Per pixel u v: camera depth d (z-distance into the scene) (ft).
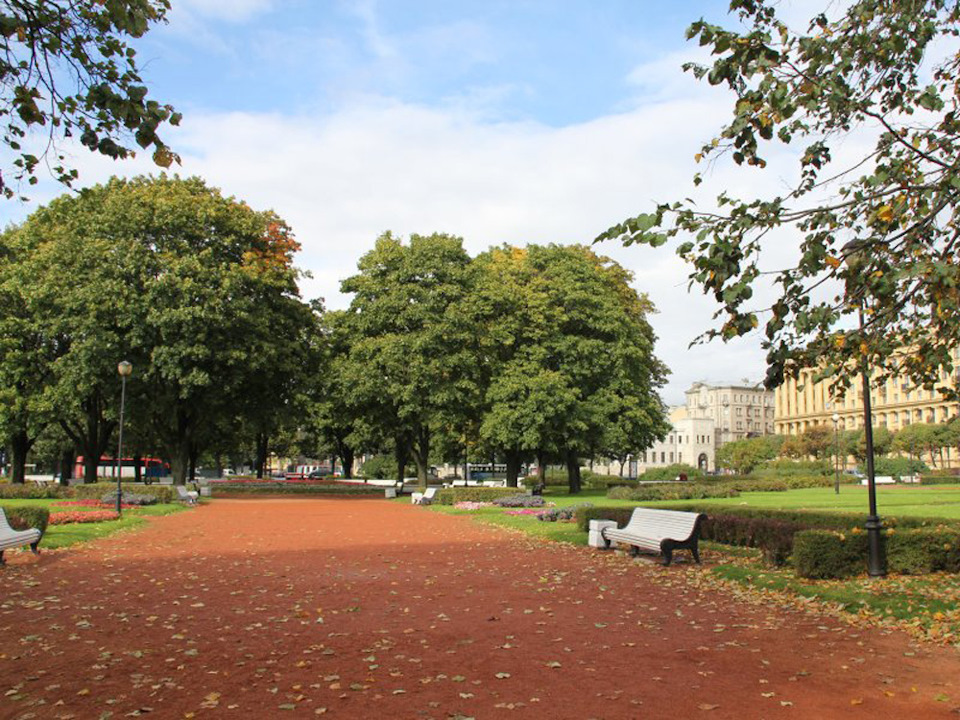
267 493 137.49
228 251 112.16
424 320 118.73
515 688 19.43
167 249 105.60
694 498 108.37
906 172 23.07
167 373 101.40
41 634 24.99
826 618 27.73
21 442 129.39
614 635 25.26
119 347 103.30
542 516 70.79
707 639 24.71
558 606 30.40
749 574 36.60
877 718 17.29
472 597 32.35
